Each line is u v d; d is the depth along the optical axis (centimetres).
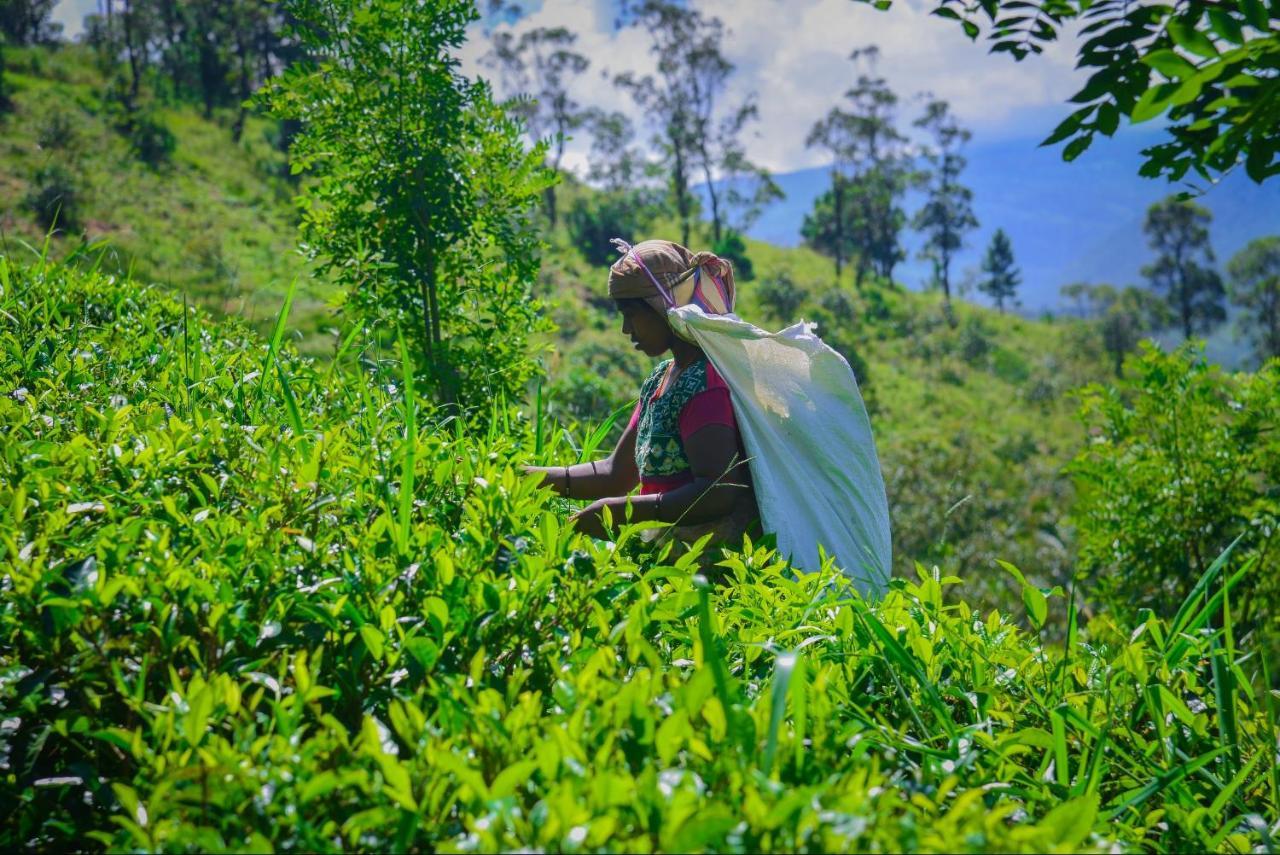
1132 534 875
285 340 379
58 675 157
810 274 8056
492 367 471
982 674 207
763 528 302
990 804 172
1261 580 823
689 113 7188
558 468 333
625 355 2509
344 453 233
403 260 472
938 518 2095
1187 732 209
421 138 470
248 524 188
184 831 117
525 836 113
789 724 152
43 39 6612
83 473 204
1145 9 230
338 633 168
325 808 131
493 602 170
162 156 4494
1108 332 8456
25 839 146
